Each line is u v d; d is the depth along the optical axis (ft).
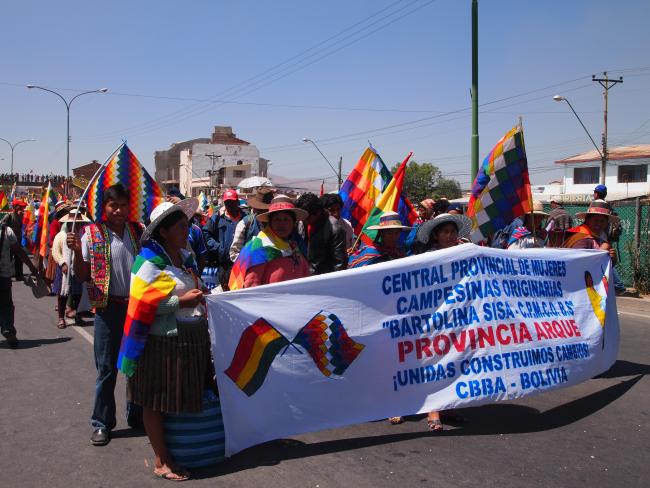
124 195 15.97
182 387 13.20
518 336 17.30
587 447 15.39
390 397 15.60
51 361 24.66
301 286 14.84
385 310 15.72
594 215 22.90
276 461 14.55
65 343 28.12
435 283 16.47
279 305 14.60
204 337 13.67
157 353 13.14
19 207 54.80
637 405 18.78
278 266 16.26
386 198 23.08
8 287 27.02
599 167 179.93
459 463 14.39
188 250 15.03
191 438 13.66
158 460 13.70
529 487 13.14
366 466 14.24
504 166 22.54
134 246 16.24
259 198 25.66
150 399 13.14
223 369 13.84
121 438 16.15
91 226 15.87
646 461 14.53
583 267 19.70
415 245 23.26
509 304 17.42
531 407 18.63
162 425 13.61
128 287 15.85
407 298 16.01
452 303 16.57
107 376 15.65
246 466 14.25
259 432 14.19
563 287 19.01
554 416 17.79
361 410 15.28
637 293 45.55
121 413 18.26
